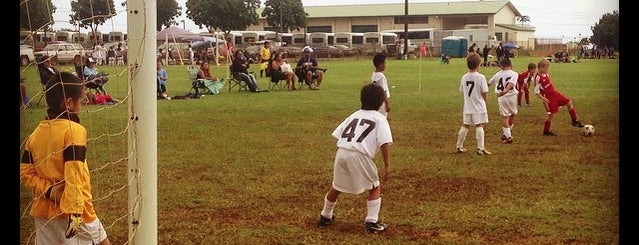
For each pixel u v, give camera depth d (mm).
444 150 10602
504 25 86438
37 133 4133
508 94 11203
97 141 11234
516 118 15164
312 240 5879
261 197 7469
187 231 6172
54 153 4059
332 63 50062
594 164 9258
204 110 17109
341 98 20422
